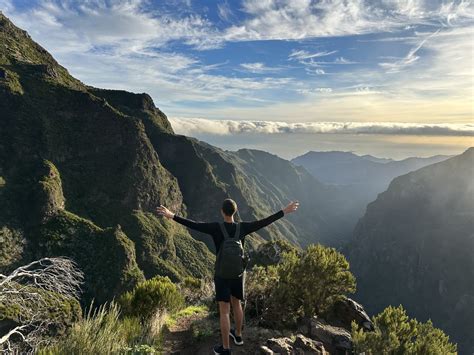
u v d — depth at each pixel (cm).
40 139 12694
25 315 962
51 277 1072
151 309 1009
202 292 1448
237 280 544
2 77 13488
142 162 15125
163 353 657
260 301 812
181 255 13888
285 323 751
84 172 13475
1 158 11544
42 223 9719
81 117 14300
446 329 18500
